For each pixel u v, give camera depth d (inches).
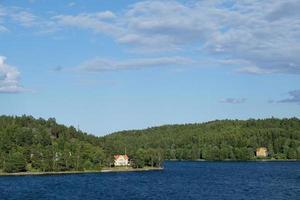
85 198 7613.2
